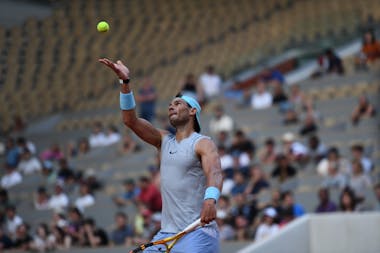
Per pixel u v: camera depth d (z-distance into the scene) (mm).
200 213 15914
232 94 54000
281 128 47688
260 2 67125
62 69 63312
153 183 38438
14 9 67688
